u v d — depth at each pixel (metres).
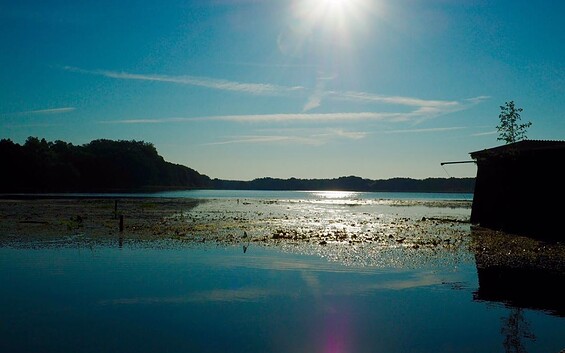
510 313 14.93
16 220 40.38
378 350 11.92
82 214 47.88
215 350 11.87
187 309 15.12
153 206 65.38
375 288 17.95
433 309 15.29
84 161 152.88
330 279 19.33
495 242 29.48
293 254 25.11
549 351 11.85
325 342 12.41
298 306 15.55
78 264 21.72
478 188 42.22
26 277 19.06
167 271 20.45
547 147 33.44
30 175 130.25
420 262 22.95
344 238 31.81
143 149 183.50
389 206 85.69
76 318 14.20
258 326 13.64
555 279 19.47
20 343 12.25
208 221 43.41
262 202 93.06
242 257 24.08
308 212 61.59
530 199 35.06
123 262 22.33
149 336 12.79
